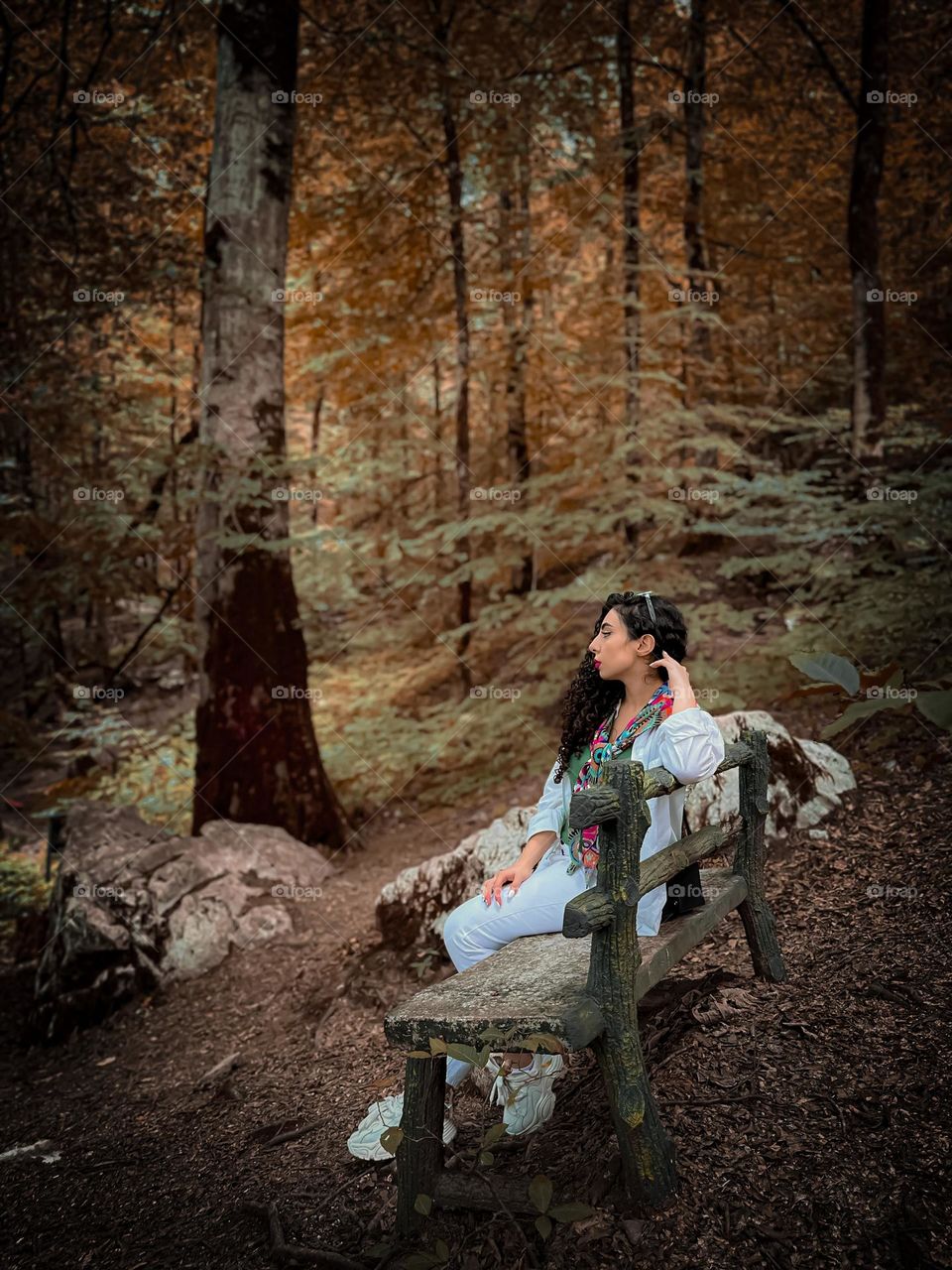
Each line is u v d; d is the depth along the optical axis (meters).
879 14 8.25
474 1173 2.12
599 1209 1.98
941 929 2.88
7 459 7.50
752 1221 1.88
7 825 8.45
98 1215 2.61
